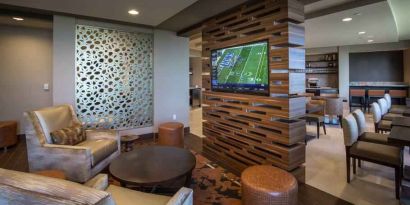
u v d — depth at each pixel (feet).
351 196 8.27
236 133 11.26
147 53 16.29
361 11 13.93
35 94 16.67
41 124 9.31
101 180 5.65
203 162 11.80
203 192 8.57
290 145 9.14
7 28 15.64
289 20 8.93
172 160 8.19
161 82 16.88
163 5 11.32
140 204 5.17
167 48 17.03
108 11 12.41
